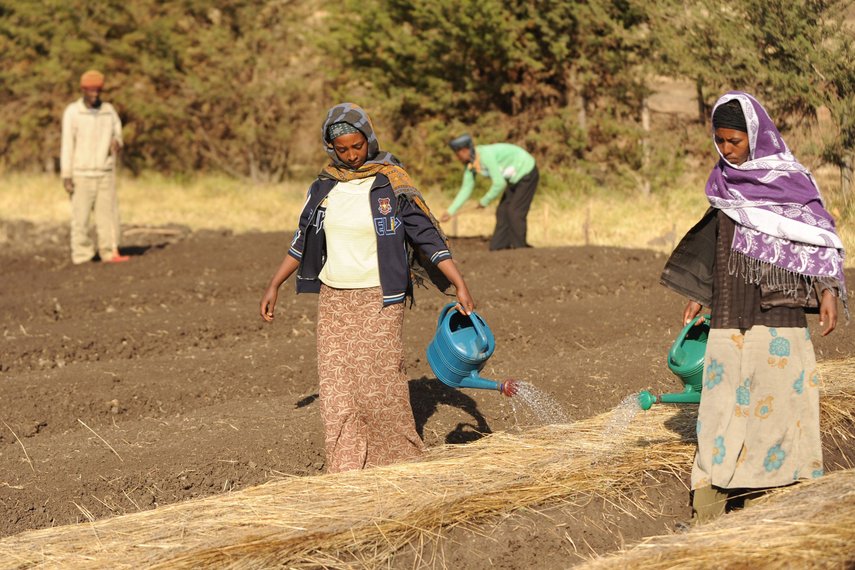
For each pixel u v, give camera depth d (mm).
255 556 5395
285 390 9531
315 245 6691
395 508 5836
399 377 6645
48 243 19516
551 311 11984
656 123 21266
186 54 29422
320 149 29422
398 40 23828
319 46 25609
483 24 21984
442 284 6801
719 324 5836
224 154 30547
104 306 13539
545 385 8797
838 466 7148
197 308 13031
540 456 6703
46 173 30625
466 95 23531
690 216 18250
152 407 9070
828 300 5641
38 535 5773
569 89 22594
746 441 5754
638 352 9828
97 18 29797
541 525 6020
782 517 5254
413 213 6535
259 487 6246
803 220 5641
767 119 5762
